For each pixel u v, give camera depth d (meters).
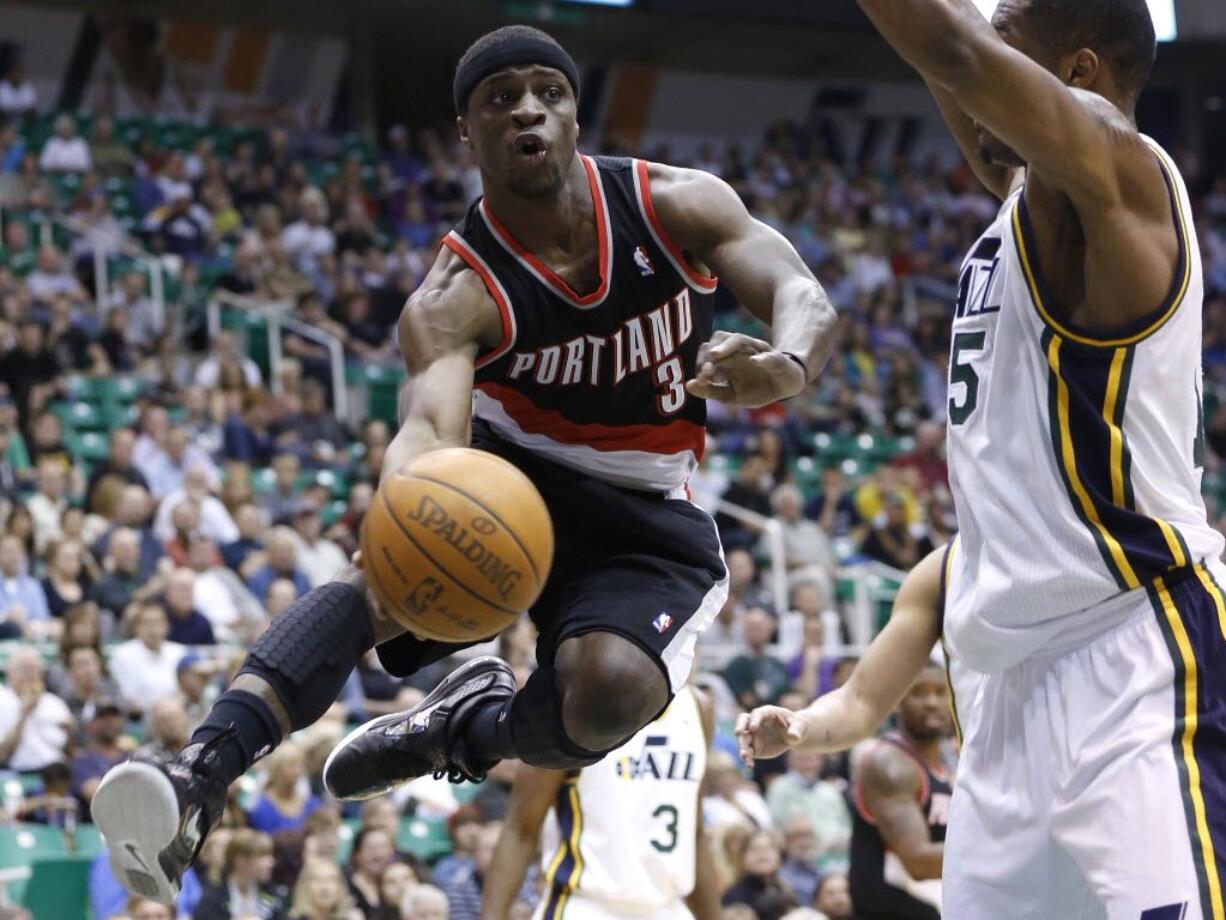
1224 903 2.34
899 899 4.15
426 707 2.90
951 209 19.36
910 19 2.21
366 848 6.25
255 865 5.93
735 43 20.45
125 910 5.85
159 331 12.42
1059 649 2.57
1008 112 2.24
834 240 17.47
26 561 8.37
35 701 6.88
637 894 4.38
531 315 2.63
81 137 16.03
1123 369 2.45
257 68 19.06
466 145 2.64
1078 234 2.45
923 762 4.16
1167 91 22.23
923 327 15.95
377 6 19.06
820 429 13.59
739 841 6.15
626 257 2.64
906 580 3.32
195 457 10.21
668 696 2.65
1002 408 2.57
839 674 8.46
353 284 13.44
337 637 2.51
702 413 2.82
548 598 2.80
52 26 18.00
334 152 17.38
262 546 9.04
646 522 2.75
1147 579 2.50
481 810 6.73
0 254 12.95
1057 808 2.53
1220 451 15.05
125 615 7.67
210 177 14.84
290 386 11.59
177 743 6.38
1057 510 2.52
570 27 19.78
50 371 11.00
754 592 9.40
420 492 2.32
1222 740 2.45
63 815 6.55
